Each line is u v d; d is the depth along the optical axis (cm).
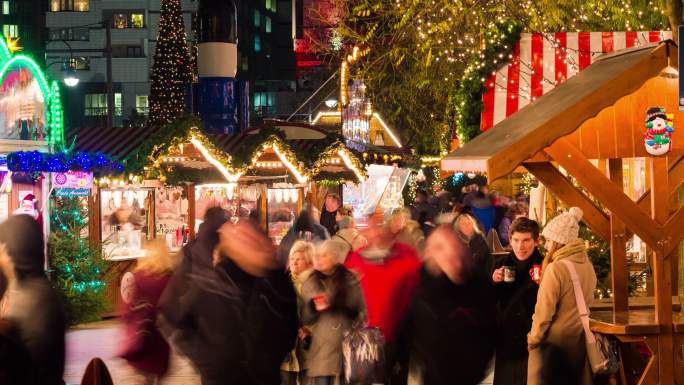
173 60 6094
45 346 891
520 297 1055
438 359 1002
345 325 1049
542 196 1692
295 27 5934
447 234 999
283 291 995
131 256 2281
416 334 1011
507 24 1841
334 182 3234
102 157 2098
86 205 2194
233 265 985
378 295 1052
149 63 10631
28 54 2039
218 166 2541
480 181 3397
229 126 3825
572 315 936
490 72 1834
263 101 12575
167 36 6103
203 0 3856
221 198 2634
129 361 1153
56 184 2052
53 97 2106
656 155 925
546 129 888
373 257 1064
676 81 936
